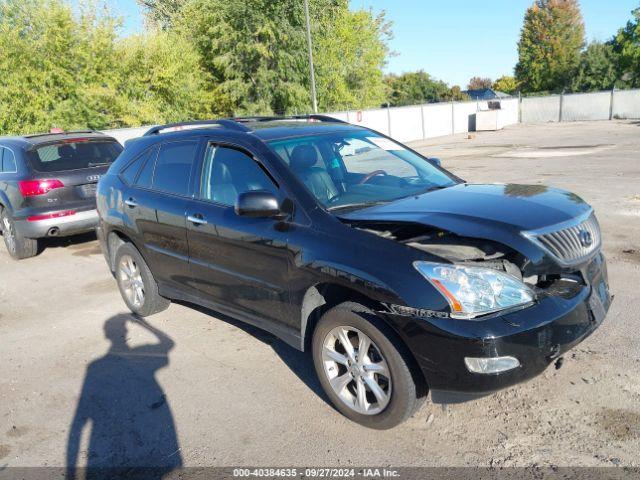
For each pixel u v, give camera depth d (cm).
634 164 1350
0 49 1886
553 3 7225
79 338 511
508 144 2316
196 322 526
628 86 5869
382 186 406
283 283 368
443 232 334
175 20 3281
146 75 2272
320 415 354
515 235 311
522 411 337
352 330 329
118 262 560
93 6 2117
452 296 288
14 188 779
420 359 297
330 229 343
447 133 3444
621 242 681
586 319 317
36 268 773
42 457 331
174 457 322
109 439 346
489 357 282
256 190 370
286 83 2969
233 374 417
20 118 1944
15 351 492
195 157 458
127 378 424
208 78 2983
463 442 313
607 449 296
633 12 5100
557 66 7244
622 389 349
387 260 310
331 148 429
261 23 2852
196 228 433
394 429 331
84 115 2072
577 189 1053
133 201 509
